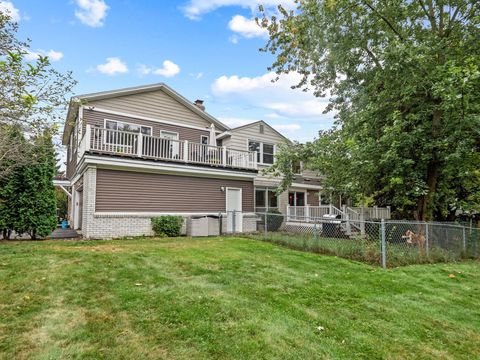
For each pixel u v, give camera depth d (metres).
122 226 10.90
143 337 2.98
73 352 2.67
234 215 12.82
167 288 4.49
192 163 12.68
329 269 6.20
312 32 11.08
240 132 17.17
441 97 8.09
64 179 19.48
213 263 6.29
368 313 3.93
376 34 10.92
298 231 13.58
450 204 11.62
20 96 4.59
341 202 16.97
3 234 9.80
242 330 3.21
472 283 5.80
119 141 12.83
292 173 12.96
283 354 2.79
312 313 3.81
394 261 7.00
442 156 8.99
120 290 4.32
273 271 5.83
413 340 3.25
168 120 15.09
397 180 8.65
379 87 11.05
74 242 9.13
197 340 2.96
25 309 3.54
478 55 8.91
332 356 2.82
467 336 3.43
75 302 3.83
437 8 10.26
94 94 12.87
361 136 9.73
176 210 12.43
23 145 6.87
